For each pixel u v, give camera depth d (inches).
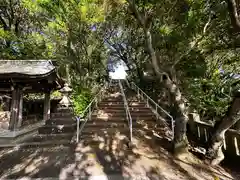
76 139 224.1
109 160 174.7
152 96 444.1
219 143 179.6
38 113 370.3
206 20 219.8
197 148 221.3
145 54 482.0
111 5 288.5
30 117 329.7
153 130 259.3
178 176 151.3
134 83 549.6
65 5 321.4
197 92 289.6
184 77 296.5
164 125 273.4
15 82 254.5
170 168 164.2
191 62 287.7
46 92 337.7
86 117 284.5
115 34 638.5
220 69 331.3
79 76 456.8
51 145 217.5
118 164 167.3
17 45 465.7
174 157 187.0
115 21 449.1
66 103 459.8
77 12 328.2
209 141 188.9
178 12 228.5
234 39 207.3
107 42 691.4
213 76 314.5
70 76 475.2
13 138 233.3
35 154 193.3
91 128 257.8
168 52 261.4
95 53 499.2
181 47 229.8
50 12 333.7
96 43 444.8
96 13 328.2
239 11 164.6
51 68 296.7
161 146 212.5
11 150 207.5
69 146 210.8
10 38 435.5
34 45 469.4
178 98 194.9
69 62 414.6
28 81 261.1
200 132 249.4
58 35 401.4
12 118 246.2
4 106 332.5
